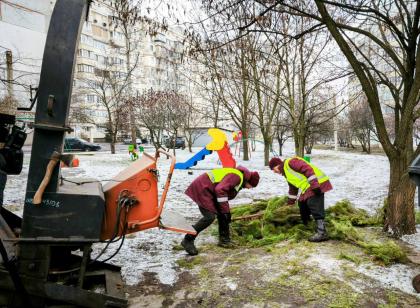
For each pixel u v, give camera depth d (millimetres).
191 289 3689
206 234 5672
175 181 11609
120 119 26828
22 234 2854
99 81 36000
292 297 3441
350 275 3885
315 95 17625
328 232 5324
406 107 5309
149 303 3430
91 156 23172
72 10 2867
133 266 4324
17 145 3422
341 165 18031
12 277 2857
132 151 20031
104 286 3656
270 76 13859
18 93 18094
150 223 3402
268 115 17359
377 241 5090
